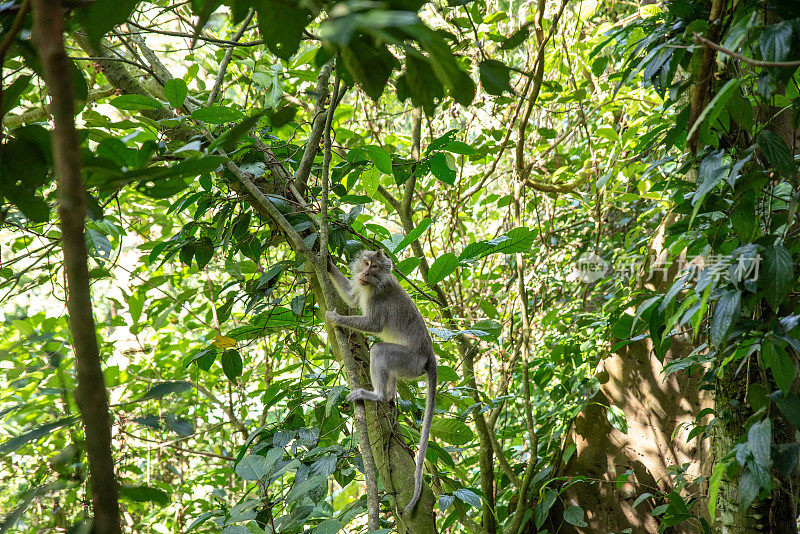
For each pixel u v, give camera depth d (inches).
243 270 256.4
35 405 138.6
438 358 315.6
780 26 104.3
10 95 80.7
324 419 190.7
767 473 126.9
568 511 238.4
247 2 69.3
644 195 260.2
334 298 182.4
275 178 200.7
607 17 366.3
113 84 195.3
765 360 123.0
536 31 239.9
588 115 327.3
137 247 255.3
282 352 301.0
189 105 193.0
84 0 59.2
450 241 316.8
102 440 45.2
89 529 44.8
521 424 330.3
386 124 377.4
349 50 70.9
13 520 72.4
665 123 204.8
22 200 83.5
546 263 342.0
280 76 244.7
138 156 83.8
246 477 168.2
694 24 136.9
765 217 141.1
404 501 175.3
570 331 309.7
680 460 243.0
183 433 81.1
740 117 132.0
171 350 293.4
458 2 128.0
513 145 302.2
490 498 265.0
